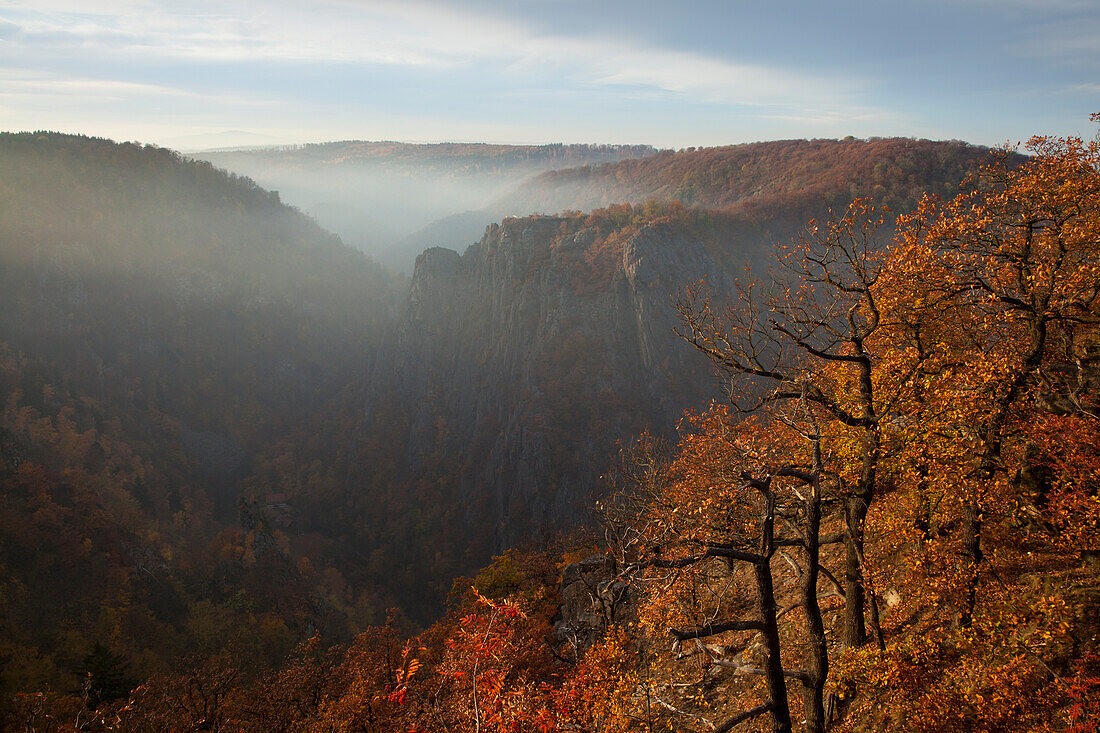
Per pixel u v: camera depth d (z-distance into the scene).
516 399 153.88
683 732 15.16
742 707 15.41
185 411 182.62
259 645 94.75
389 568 146.62
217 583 113.00
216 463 176.12
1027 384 13.66
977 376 12.88
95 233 194.38
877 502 15.54
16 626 85.75
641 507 22.69
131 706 26.09
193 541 132.50
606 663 15.62
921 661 12.46
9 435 120.06
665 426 139.62
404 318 191.62
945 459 12.81
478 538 147.38
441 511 160.00
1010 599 11.99
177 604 106.19
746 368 14.26
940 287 14.18
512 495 143.38
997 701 10.65
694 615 14.88
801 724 13.93
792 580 19.27
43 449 130.38
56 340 169.50
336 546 155.38
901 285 14.45
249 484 172.00
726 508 14.23
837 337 14.35
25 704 29.48
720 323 16.23
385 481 171.25
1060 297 13.66
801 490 15.19
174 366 190.75
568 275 158.75
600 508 25.17
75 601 95.19
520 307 161.75
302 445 190.00
